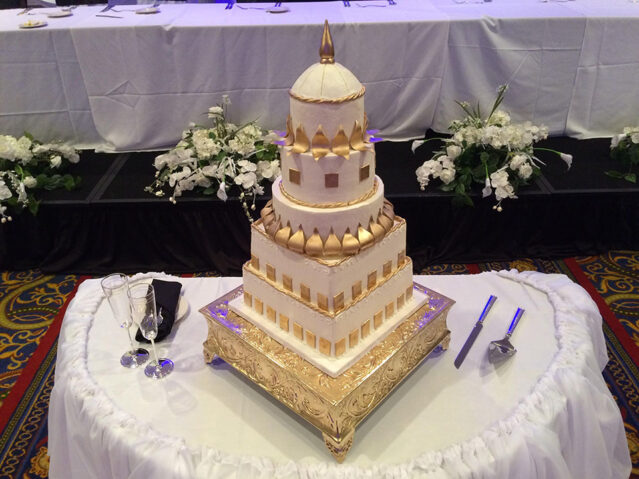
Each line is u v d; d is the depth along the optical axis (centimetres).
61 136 345
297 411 139
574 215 305
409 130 358
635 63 339
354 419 134
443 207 298
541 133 317
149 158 338
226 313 156
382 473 126
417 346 151
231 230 298
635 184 303
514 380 150
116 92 329
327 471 127
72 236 301
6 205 292
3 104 329
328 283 130
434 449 132
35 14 351
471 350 162
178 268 310
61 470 166
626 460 173
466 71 339
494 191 296
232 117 341
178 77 327
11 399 236
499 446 130
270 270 144
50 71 324
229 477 126
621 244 318
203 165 302
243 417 143
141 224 297
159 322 164
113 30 312
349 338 139
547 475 135
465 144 304
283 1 396
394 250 146
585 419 147
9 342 266
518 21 324
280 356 142
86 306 177
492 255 314
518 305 179
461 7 361
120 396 147
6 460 210
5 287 301
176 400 147
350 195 132
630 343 260
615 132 360
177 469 127
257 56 324
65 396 151
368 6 370
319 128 123
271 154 309
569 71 338
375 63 333
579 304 177
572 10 342
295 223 133
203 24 317
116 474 138
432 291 166
